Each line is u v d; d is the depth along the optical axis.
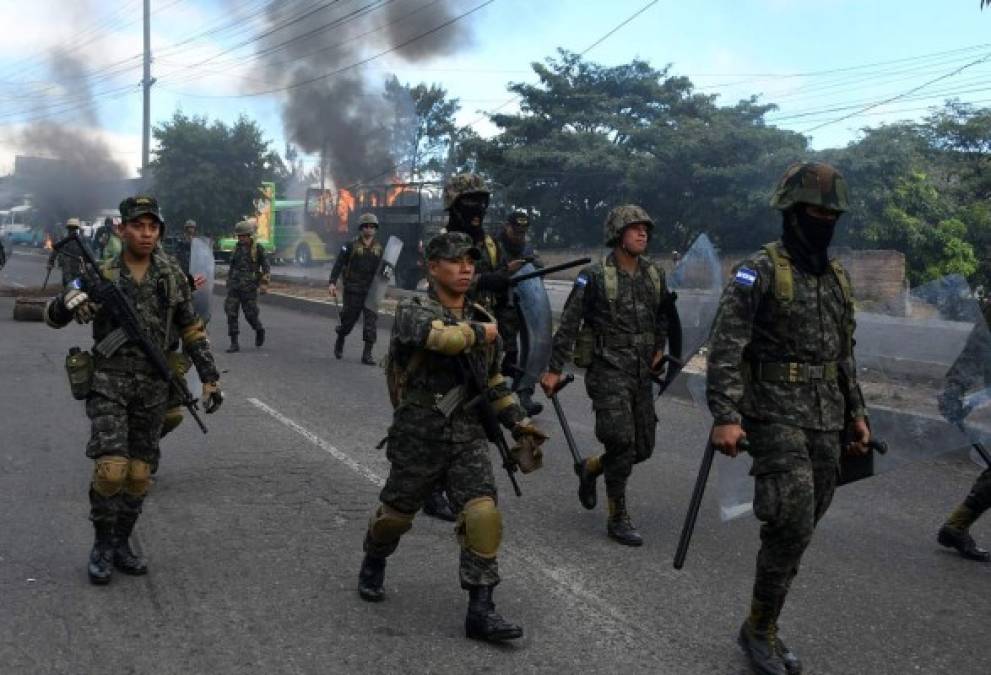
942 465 7.27
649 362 5.37
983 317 5.07
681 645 3.99
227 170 33.50
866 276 27.33
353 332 16.27
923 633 4.19
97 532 4.50
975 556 5.20
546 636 4.06
